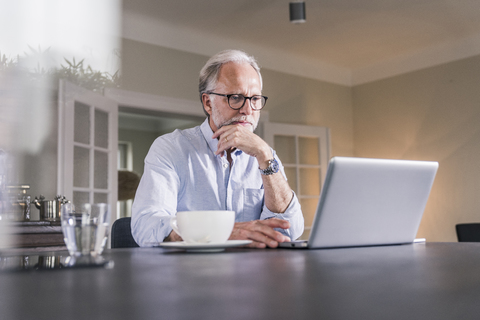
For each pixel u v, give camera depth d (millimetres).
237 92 1559
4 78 3072
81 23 3451
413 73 4910
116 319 263
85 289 373
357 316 269
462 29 4285
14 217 2535
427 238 4707
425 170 947
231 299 322
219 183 1575
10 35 3115
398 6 3744
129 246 1438
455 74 4578
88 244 636
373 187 874
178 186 1502
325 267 519
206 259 638
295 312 279
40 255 752
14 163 3057
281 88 4848
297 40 4496
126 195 4262
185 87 4148
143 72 3885
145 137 8188
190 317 267
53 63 3232
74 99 3141
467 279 414
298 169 4820
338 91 5344
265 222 940
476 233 3307
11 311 289
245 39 4457
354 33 4320
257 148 1301
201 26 4121
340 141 5293
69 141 3066
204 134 1622
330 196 819
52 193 3164
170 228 1053
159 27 4012
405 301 314
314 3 3637
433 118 4738
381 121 5168
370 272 469
